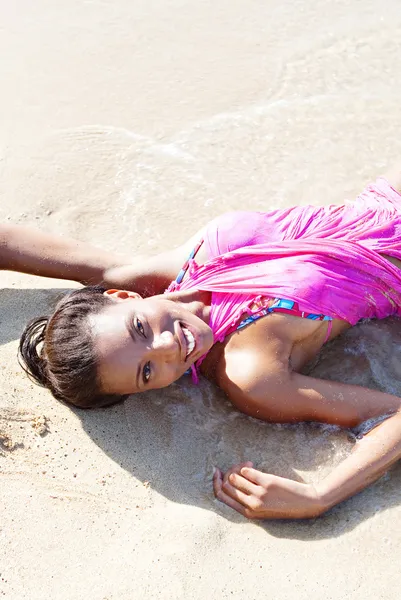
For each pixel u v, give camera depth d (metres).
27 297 3.78
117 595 2.67
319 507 2.90
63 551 2.80
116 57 5.15
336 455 3.10
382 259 3.29
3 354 3.46
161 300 3.18
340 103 4.77
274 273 3.20
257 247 3.29
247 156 4.51
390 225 3.41
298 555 2.81
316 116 4.70
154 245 4.11
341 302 3.24
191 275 3.36
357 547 2.82
